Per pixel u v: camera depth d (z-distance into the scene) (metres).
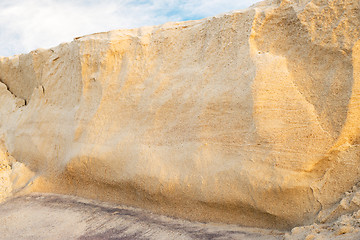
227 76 4.66
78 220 5.11
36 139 7.20
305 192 3.73
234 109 4.41
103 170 5.63
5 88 8.91
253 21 4.62
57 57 7.29
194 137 4.70
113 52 6.07
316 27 4.12
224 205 4.23
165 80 5.39
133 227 4.62
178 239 4.11
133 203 5.26
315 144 3.80
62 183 6.33
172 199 4.70
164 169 4.81
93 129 5.96
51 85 7.37
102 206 5.46
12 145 7.81
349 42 3.87
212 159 4.43
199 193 4.42
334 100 3.87
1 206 5.98
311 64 4.13
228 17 4.94
